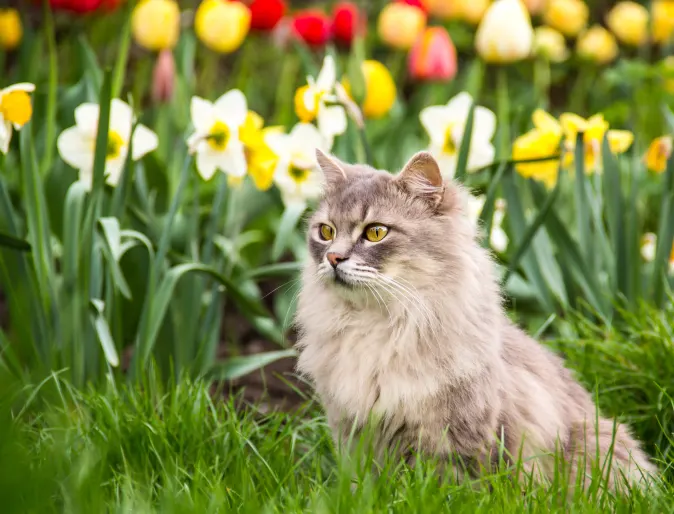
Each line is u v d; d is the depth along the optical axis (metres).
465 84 7.87
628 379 4.39
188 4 9.08
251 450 3.82
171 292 4.37
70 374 4.39
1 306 5.75
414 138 7.05
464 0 7.33
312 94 4.79
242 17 6.34
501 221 5.63
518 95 8.41
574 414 3.88
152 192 5.41
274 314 6.14
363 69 5.98
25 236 4.93
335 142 5.54
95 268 4.43
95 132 4.57
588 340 4.52
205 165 4.66
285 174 4.93
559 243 5.09
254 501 3.13
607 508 3.23
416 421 3.52
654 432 4.28
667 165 5.10
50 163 4.95
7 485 2.98
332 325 3.71
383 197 3.75
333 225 3.82
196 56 8.43
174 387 4.07
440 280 3.59
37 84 6.57
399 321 3.60
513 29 6.04
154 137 4.70
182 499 3.18
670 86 7.46
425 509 3.03
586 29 9.76
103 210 4.71
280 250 4.94
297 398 4.95
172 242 5.32
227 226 5.54
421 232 3.64
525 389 3.68
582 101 8.80
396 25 7.07
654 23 7.75
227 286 4.64
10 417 3.62
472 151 5.13
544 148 5.02
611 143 5.34
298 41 6.53
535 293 5.24
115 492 3.26
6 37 6.88
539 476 3.55
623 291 5.14
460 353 3.50
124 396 4.10
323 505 3.08
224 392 4.95
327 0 9.44
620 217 5.10
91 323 4.43
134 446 3.62
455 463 3.53
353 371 3.63
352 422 3.65
